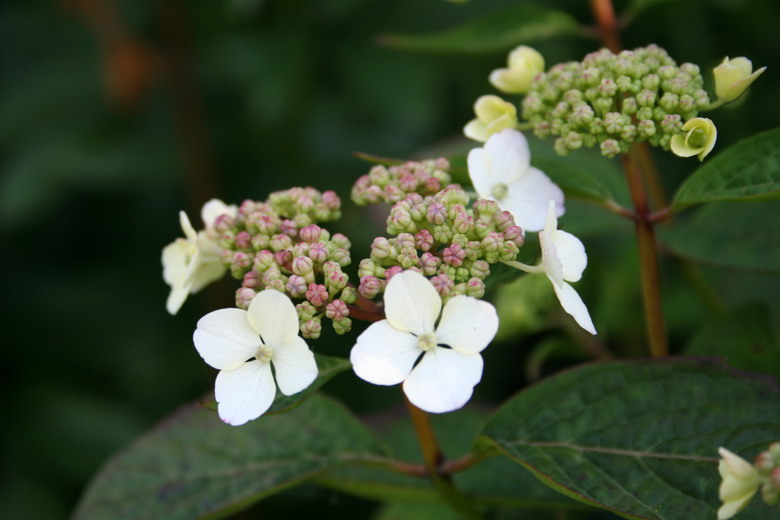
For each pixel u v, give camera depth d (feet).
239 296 1.19
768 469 1.08
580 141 1.27
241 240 1.27
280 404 1.16
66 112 2.10
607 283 1.63
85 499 1.35
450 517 1.42
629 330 1.63
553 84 1.31
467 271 1.19
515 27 1.55
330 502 1.59
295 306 1.19
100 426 1.93
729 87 1.24
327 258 1.21
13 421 1.97
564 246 1.22
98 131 2.09
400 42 1.57
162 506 1.34
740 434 1.19
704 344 1.37
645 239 1.31
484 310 1.13
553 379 1.26
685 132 1.24
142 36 2.14
